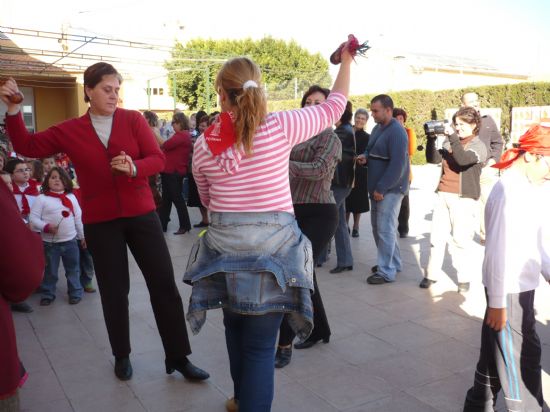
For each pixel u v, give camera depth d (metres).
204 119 7.95
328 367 3.37
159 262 3.15
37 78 21.84
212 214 2.18
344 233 5.49
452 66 33.81
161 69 24.70
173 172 7.63
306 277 2.13
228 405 2.87
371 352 3.58
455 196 4.66
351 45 2.30
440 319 4.16
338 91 2.31
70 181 4.76
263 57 37.47
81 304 4.72
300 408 2.88
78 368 3.45
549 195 2.45
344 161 5.15
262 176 2.10
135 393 3.11
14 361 1.80
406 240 6.94
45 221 4.62
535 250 2.37
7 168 5.04
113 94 2.99
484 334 2.56
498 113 16.08
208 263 2.17
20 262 1.74
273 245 2.11
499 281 2.32
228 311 2.43
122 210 3.04
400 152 4.86
